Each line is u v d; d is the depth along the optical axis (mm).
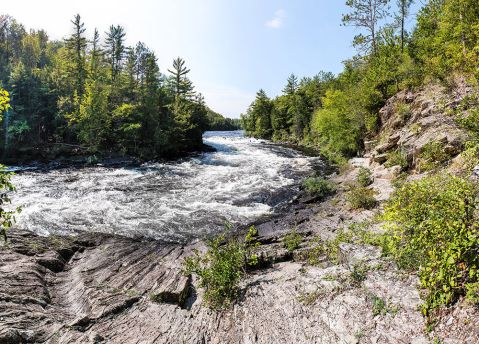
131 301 7973
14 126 37812
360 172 18875
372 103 29328
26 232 12195
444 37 16938
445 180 6051
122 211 16469
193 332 6727
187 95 59188
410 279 6406
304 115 69000
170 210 16859
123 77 52250
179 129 45875
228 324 6879
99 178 26688
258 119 88062
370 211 13109
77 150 39781
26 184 23203
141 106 44969
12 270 8664
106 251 11414
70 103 45500
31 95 44281
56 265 10031
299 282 7879
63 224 14055
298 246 10938
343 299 6586
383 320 5625
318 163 32969
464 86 14188
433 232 4848
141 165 35562
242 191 20859
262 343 6023
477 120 8484
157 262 10586
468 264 4688
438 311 5137
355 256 8344
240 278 8961
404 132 19797
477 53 10609
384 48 32094
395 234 5875
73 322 6918
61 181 25016
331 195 18281
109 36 56469
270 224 14398
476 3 14352
